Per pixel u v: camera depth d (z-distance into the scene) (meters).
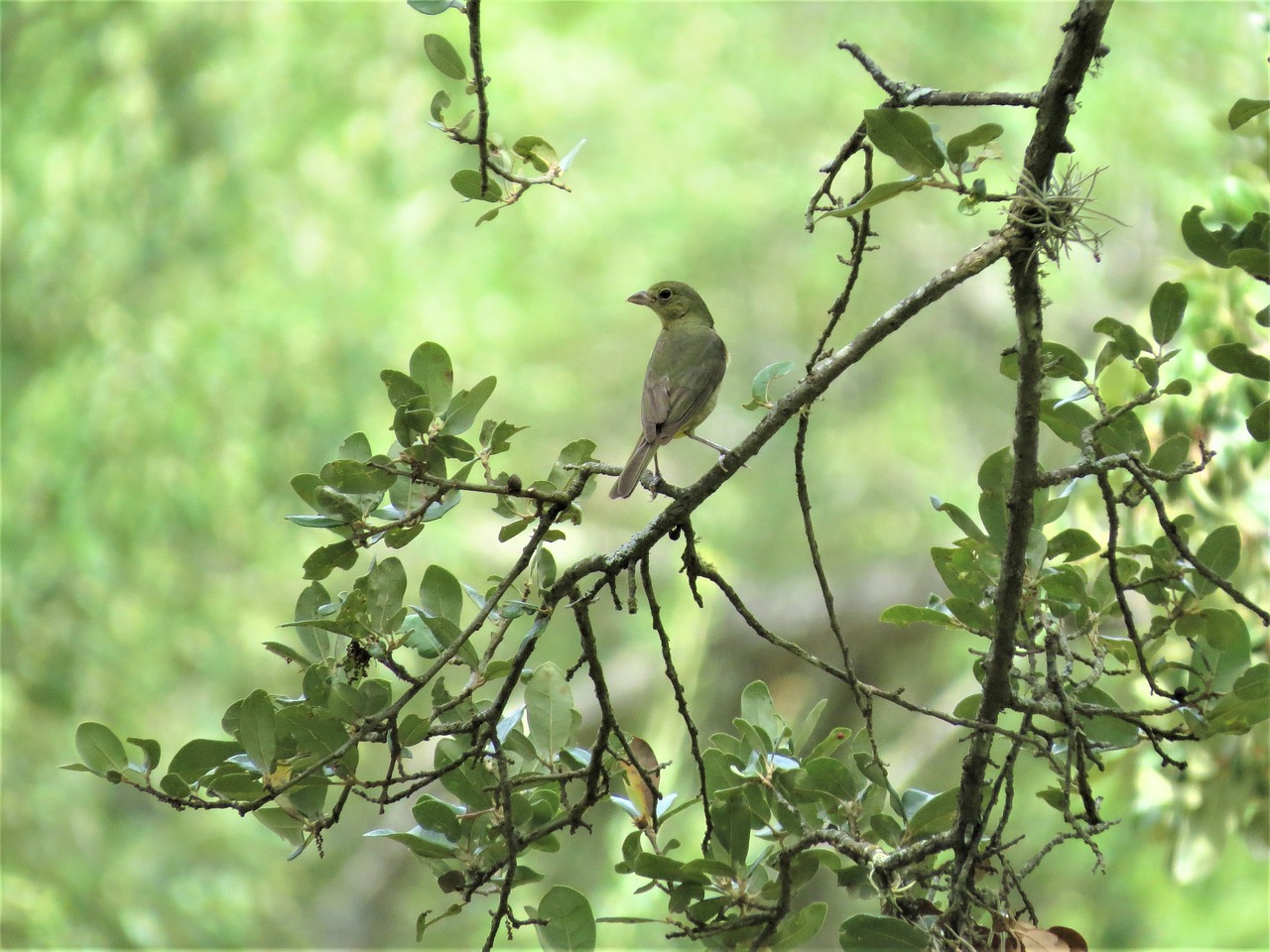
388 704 3.98
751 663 17.09
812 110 18.58
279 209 17.34
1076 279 15.15
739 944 4.27
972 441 20.80
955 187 3.54
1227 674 4.14
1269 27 5.85
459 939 21.05
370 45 17.69
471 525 20.53
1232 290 6.41
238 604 16.92
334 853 21.47
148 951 13.84
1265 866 11.40
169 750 16.20
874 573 17.41
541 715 4.39
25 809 13.97
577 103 18.02
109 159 17.09
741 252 20.14
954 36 17.28
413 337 17.50
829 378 3.96
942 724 14.91
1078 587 4.24
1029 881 12.53
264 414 16.48
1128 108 13.55
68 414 16.16
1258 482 6.39
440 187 17.62
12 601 14.97
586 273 20.05
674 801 4.42
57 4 17.95
